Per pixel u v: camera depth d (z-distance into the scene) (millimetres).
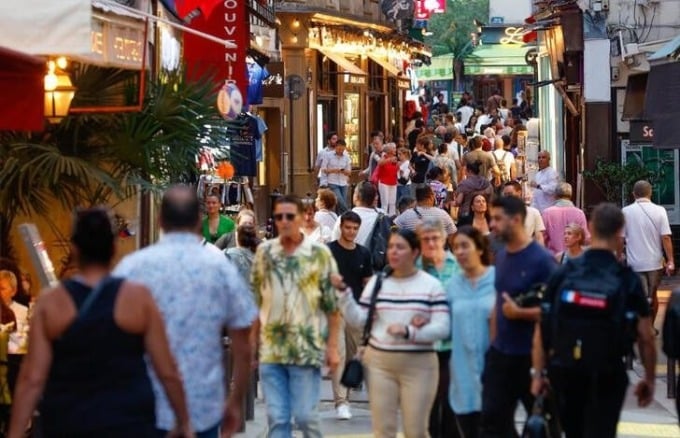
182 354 17578
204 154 34188
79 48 24203
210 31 42375
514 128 83250
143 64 27062
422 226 24922
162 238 17938
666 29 54719
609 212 19828
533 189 52438
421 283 22516
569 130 66312
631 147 55188
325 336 23438
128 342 15289
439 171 55562
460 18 149250
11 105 22219
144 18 27094
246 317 18109
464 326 22453
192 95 30203
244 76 42281
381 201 60562
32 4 24172
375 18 89375
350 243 29500
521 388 21375
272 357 22859
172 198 17859
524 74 136000
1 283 24609
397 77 91062
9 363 24109
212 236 36000
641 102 48375
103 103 28734
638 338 20000
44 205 29156
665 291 50219
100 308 15219
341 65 73062
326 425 29766
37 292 29453
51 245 30062
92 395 15164
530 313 20938
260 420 30359
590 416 19750
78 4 24188
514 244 21359
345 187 64688
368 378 22688
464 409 22578
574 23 54750
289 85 67438
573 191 64312
